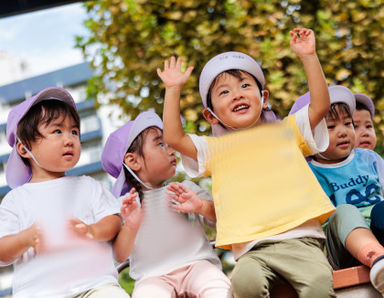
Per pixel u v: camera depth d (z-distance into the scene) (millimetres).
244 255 1866
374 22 4078
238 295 1780
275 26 4023
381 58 4086
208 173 2086
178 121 2051
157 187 2391
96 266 2010
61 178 2186
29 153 2146
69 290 1930
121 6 4129
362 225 1921
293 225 1865
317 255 1812
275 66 3920
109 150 2488
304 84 3943
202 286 2002
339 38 4102
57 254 2006
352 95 2547
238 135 2102
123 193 2432
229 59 2184
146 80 4227
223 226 1949
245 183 1986
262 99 2203
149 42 4180
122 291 1919
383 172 2516
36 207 2088
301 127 2049
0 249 1950
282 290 1832
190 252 2195
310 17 4039
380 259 1709
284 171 1982
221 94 2148
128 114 4434
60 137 2150
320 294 1727
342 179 2439
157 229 2248
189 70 2088
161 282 2092
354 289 1787
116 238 2104
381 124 4031
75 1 2973
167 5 4129
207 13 4145
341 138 2457
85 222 2090
